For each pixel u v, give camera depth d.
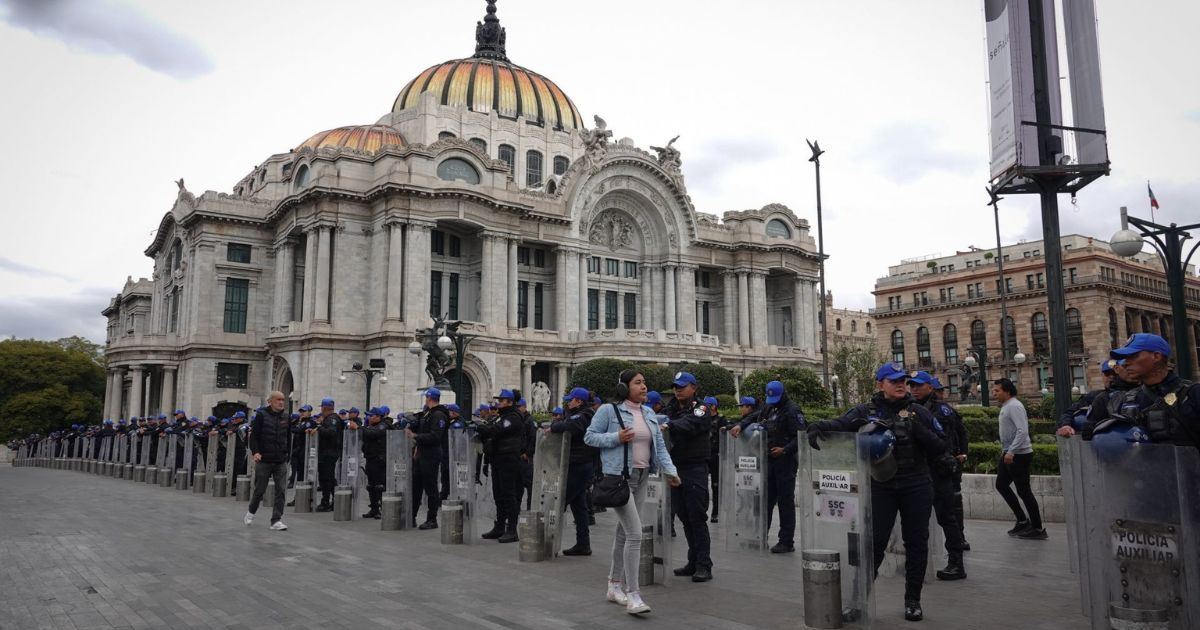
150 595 11.50
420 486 20.47
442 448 19.95
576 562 14.37
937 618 10.01
